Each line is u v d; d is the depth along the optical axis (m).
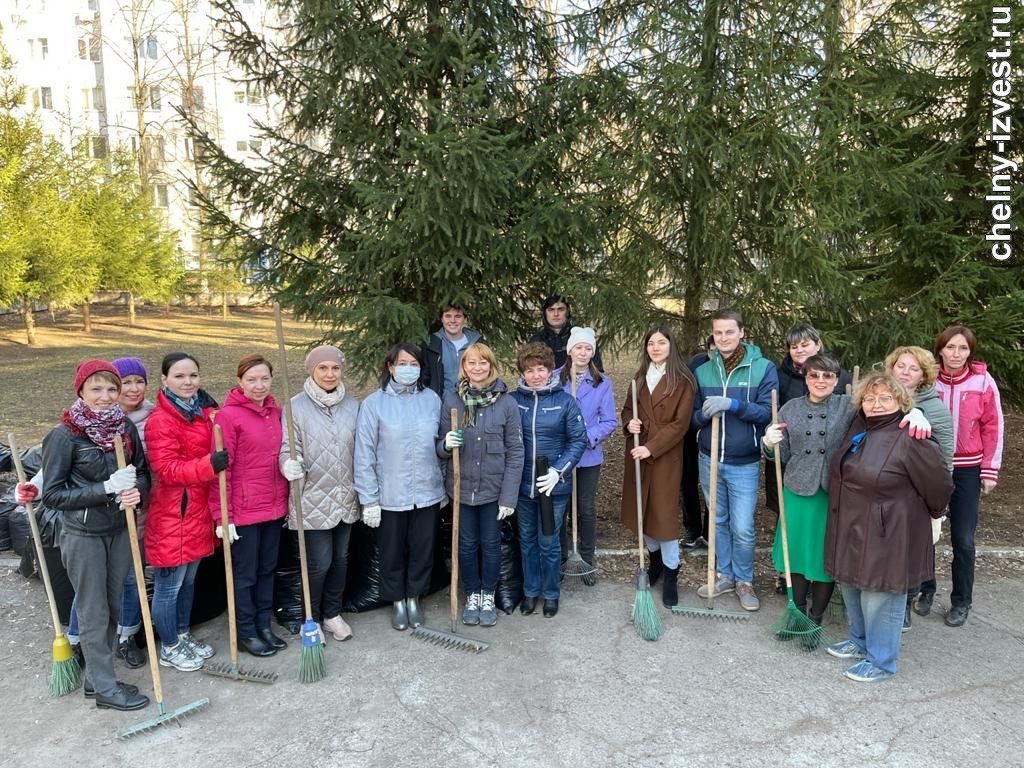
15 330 22.22
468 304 5.62
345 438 3.99
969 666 3.73
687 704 3.42
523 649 3.95
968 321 5.69
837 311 5.68
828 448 3.89
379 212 5.42
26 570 4.88
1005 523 5.97
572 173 5.90
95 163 20.86
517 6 6.08
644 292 6.27
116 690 3.40
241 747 3.13
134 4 25.45
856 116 5.47
